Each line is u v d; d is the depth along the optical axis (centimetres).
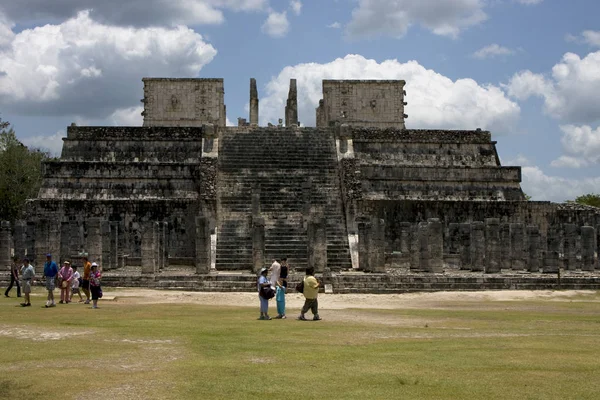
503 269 3947
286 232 3953
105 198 4566
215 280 3200
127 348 1423
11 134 6888
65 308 2317
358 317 2134
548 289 3281
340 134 4788
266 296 2056
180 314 2172
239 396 1022
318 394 1034
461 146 5303
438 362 1269
